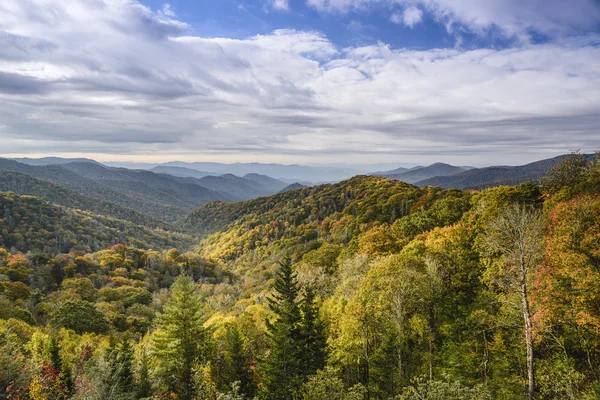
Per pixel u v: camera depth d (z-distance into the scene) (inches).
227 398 819.4
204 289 4311.0
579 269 888.3
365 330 1218.6
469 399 710.5
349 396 805.9
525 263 933.2
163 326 1369.3
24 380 874.1
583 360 992.2
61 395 887.1
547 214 1310.3
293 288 1269.7
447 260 1533.0
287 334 1174.3
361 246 2453.2
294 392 1050.7
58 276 3885.3
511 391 993.5
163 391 1185.4
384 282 1311.5
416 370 1187.9
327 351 1293.1
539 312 901.2
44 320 2341.3
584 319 861.2
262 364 1187.9
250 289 3929.6
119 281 4116.6
